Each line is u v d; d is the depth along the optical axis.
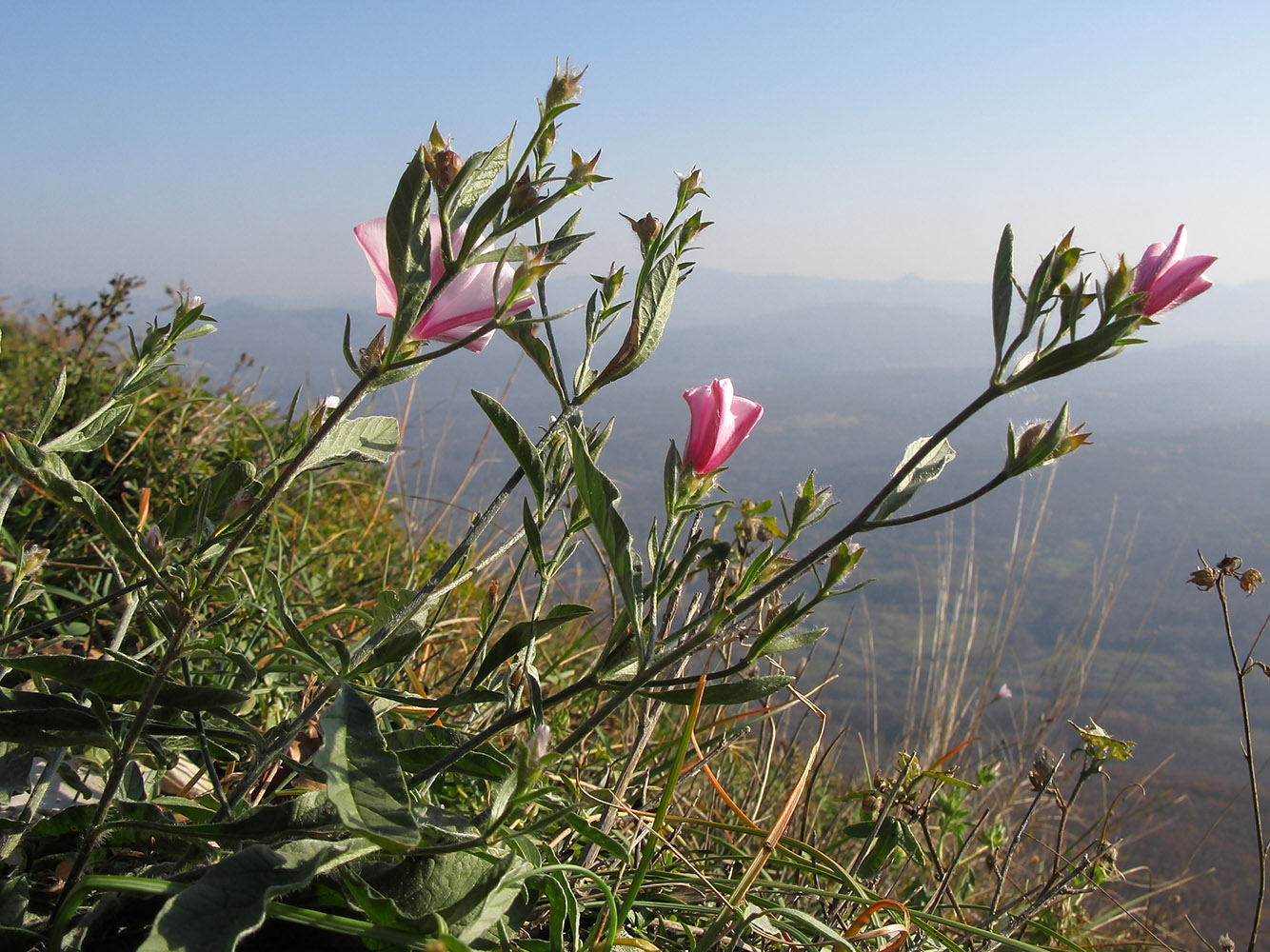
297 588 3.08
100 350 3.86
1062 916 2.32
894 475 1.02
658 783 2.17
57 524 2.60
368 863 1.12
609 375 1.27
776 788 2.75
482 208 0.92
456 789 2.00
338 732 0.92
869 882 1.88
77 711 1.02
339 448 1.27
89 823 1.10
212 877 0.89
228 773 1.65
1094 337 0.93
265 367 4.58
